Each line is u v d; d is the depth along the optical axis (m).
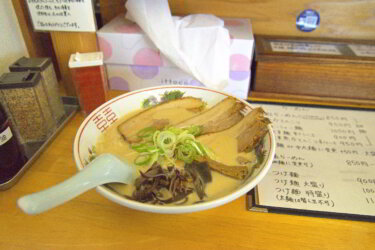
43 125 0.31
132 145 0.28
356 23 0.41
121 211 0.24
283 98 0.39
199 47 0.35
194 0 0.41
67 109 0.37
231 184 0.23
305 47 0.39
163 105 0.32
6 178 0.26
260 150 0.25
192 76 0.37
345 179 0.26
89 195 0.25
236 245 0.21
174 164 0.25
